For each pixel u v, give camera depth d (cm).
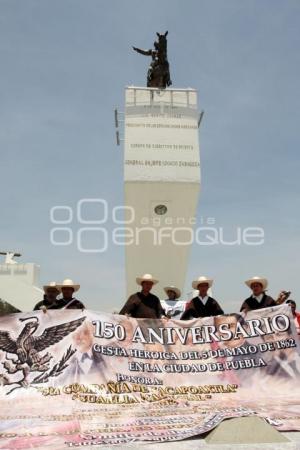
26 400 684
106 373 748
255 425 560
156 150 2042
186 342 809
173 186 2020
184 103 2108
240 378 767
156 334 811
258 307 924
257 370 778
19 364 735
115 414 634
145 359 779
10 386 707
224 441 540
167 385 746
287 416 621
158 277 2102
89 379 736
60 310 802
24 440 530
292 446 529
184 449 516
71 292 937
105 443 523
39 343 763
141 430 567
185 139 2067
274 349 802
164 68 2264
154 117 2078
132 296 930
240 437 544
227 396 734
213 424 569
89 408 664
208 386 751
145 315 902
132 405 685
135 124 2061
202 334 819
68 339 775
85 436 544
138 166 2016
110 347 780
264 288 946
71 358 756
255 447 525
